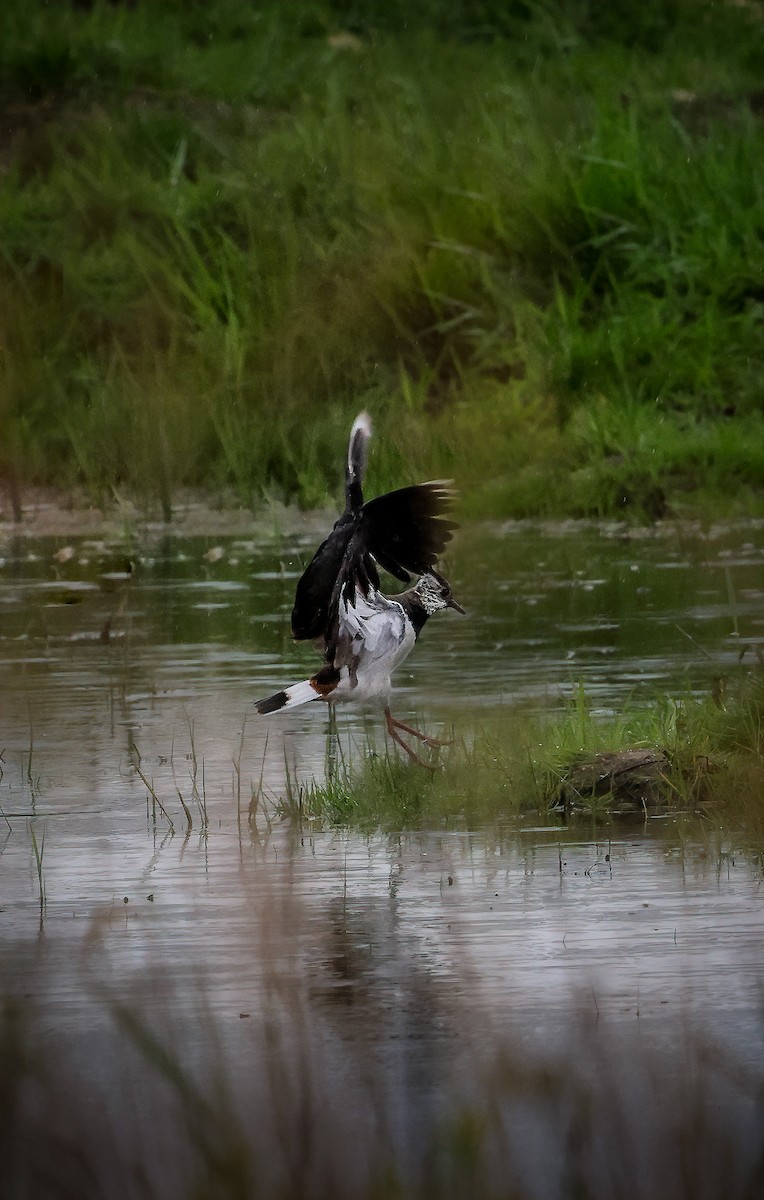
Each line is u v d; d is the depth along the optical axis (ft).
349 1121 25.90
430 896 36.27
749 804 40.78
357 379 92.02
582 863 38.34
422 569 39.34
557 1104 26.32
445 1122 25.77
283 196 100.22
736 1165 24.35
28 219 100.37
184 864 38.93
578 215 96.78
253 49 121.29
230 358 92.02
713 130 105.81
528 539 78.74
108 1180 24.31
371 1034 29.04
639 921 34.24
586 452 85.35
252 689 55.67
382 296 94.63
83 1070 27.86
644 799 42.96
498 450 85.10
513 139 102.01
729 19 133.49
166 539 80.59
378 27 129.80
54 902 36.37
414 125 105.91
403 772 44.42
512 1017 29.60
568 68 116.16
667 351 90.27
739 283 93.81
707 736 44.91
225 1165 24.11
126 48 116.47
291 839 40.86
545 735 46.55
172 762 47.73
